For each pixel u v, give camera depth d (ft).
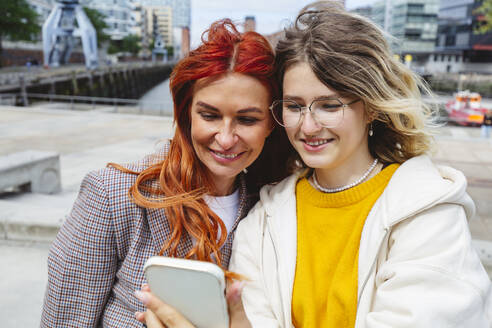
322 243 3.94
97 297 3.81
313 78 3.51
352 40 3.47
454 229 3.18
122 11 307.37
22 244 10.67
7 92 86.43
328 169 4.03
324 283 3.80
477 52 210.38
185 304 2.97
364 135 3.96
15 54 167.32
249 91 3.65
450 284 2.97
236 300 3.04
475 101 60.29
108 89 150.00
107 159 25.52
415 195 3.34
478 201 17.34
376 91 3.54
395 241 3.43
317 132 3.60
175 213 3.85
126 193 3.82
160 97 190.70
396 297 3.06
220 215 4.43
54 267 3.76
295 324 3.96
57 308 3.75
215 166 3.92
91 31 163.02
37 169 16.24
